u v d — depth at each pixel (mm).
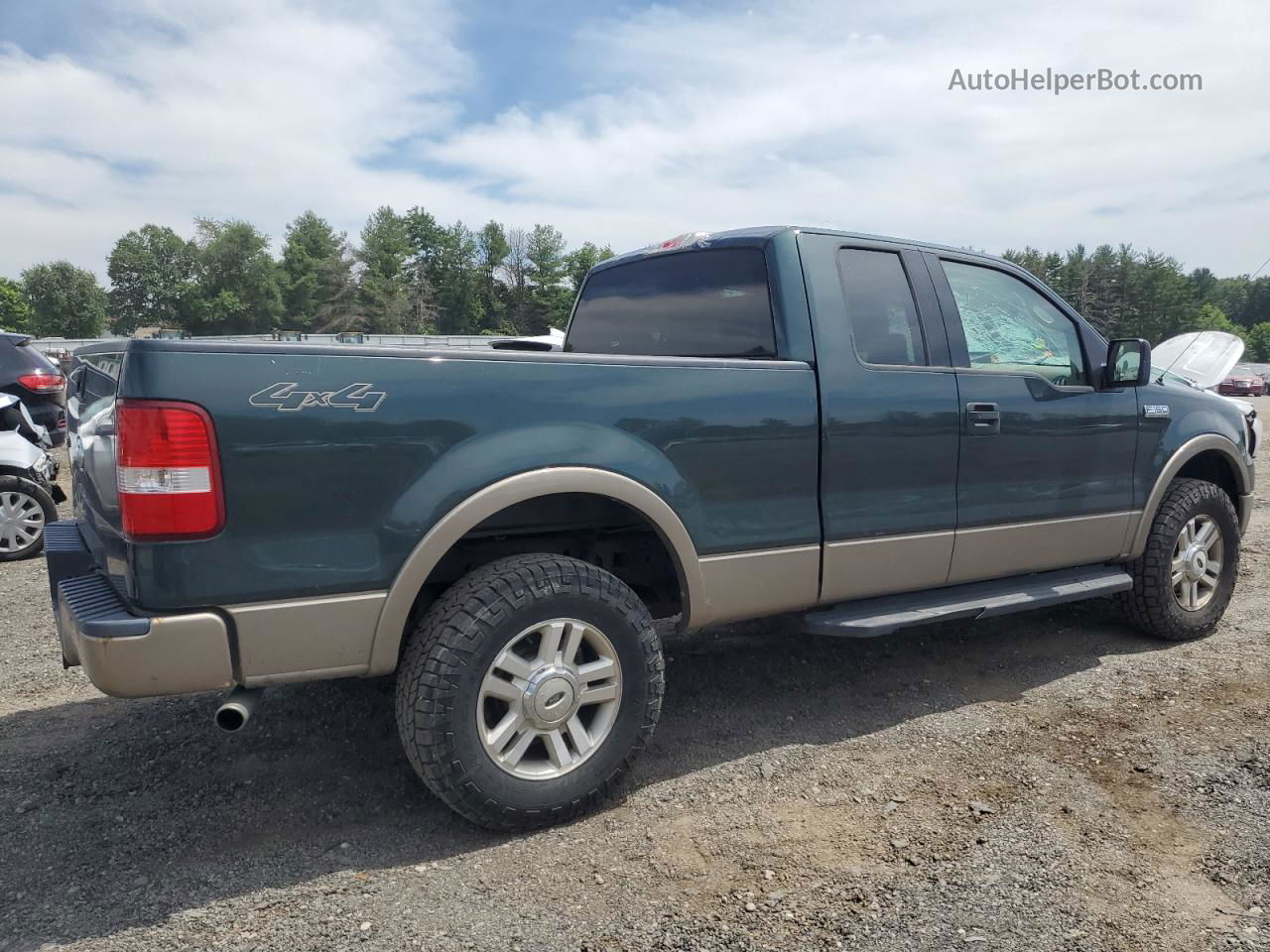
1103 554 4254
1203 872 2531
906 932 2275
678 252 3922
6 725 3594
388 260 96875
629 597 2885
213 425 2332
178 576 2328
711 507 3102
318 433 2453
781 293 3396
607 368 2902
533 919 2340
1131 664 4242
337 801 2965
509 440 2705
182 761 3254
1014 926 2293
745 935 2271
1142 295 98750
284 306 102562
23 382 8930
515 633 2680
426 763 2590
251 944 2234
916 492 3582
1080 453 4090
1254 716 3590
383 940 2252
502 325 104938
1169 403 4488
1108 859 2596
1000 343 3992
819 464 3336
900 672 4156
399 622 2594
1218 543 4691
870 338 3537
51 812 2889
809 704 3793
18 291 104312
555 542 3357
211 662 2381
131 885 2494
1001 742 3393
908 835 2740
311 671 2516
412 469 2578
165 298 105312
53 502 6828
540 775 2764
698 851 2666
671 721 3623
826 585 3406
